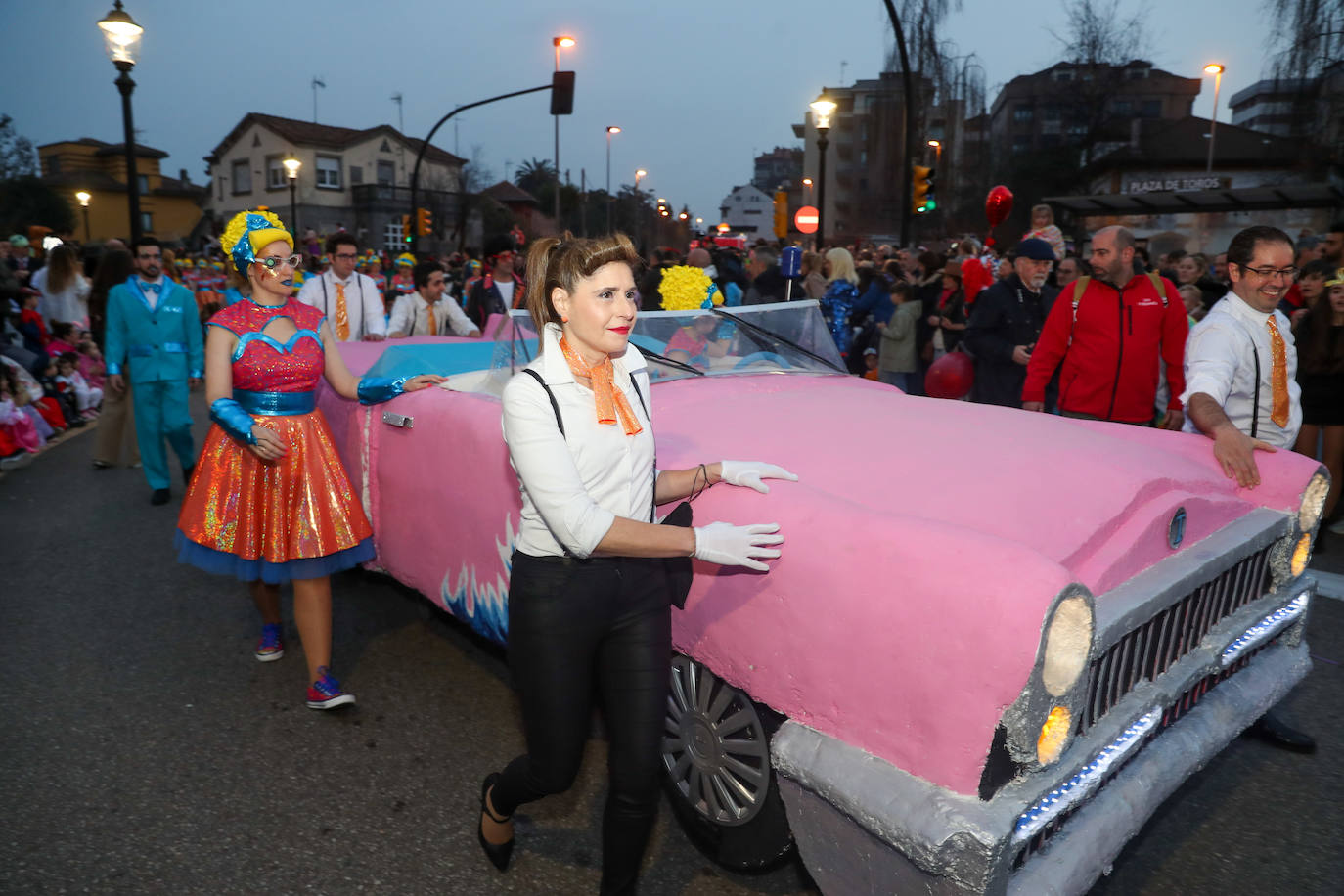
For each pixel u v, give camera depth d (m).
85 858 2.50
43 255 15.55
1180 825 2.72
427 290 6.56
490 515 2.82
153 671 3.64
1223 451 2.73
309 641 3.23
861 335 9.43
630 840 2.05
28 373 8.53
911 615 1.75
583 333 1.87
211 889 2.39
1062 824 1.97
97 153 56.25
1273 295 3.55
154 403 6.00
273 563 3.09
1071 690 1.71
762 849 2.31
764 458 2.48
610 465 1.93
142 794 2.81
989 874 1.63
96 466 7.18
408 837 2.61
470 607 2.99
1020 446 2.47
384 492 3.46
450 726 3.23
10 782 2.87
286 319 3.15
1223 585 2.43
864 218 68.75
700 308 3.59
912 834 1.69
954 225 38.22
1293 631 2.78
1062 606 1.67
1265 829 2.69
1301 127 25.50
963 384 5.79
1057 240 7.90
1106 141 44.25
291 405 3.12
